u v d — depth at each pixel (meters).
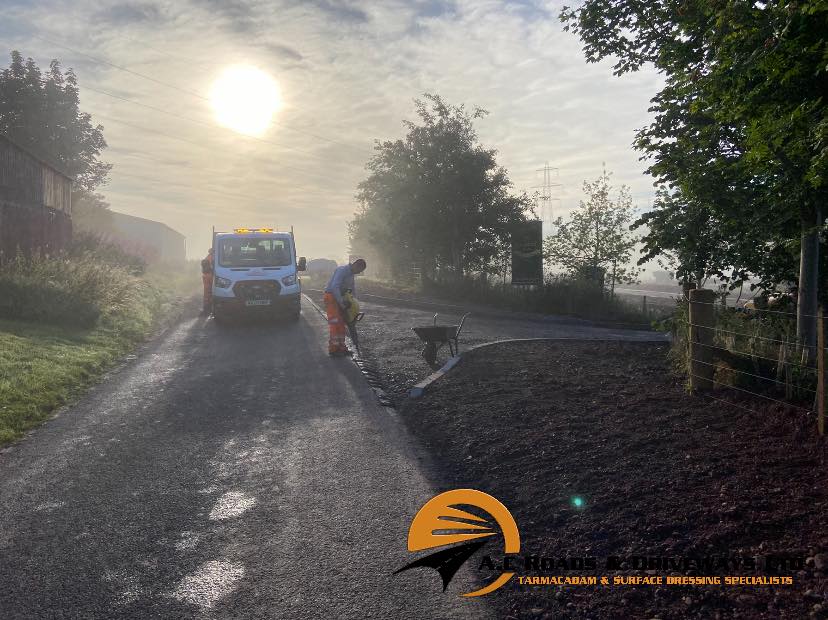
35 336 10.92
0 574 3.46
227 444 5.90
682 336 8.35
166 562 3.60
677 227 7.96
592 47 8.48
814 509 3.62
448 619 3.00
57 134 32.91
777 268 7.99
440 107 29.73
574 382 7.84
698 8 5.45
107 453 5.64
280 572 3.47
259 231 17.38
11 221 17.83
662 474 4.44
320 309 20.33
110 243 28.23
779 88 4.57
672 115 7.23
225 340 13.20
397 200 30.72
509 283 27.31
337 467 5.23
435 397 7.52
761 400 5.92
